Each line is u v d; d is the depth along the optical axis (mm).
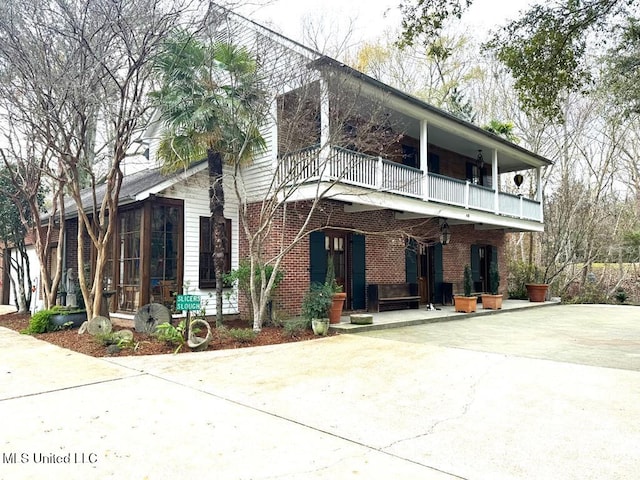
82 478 3420
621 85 9820
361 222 13703
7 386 5930
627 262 27203
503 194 16875
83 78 9086
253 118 10102
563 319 13398
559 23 8016
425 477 3426
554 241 22578
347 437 4227
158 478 3424
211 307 11711
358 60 19516
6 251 15555
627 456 3768
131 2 8898
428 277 16203
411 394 5598
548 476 3432
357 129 10945
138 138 11328
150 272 10805
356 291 13383
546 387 5855
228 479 3406
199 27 9703
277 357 7730
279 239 11539
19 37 8789
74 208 13547
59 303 13469
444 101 27000
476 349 8336
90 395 5551
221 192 10328
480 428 4438
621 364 7121
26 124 9922
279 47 10695
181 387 5910
